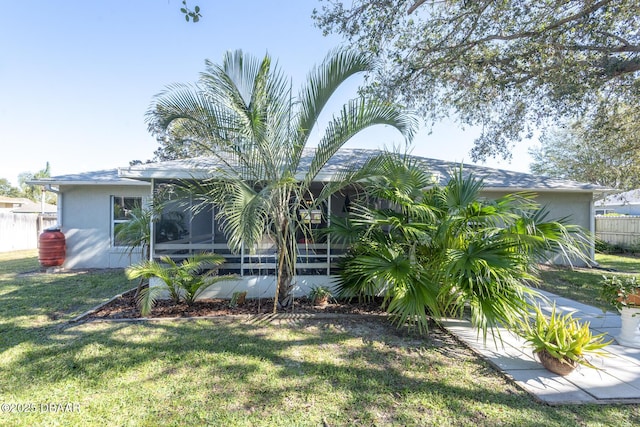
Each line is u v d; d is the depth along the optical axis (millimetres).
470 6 8016
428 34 9891
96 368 3520
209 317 5199
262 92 4758
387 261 4719
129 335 4414
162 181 6438
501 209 4418
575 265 10828
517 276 4465
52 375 3373
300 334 4559
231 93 4707
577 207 10844
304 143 5176
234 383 3258
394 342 4332
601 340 4480
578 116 10203
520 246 4328
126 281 7875
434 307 4586
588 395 3062
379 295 6336
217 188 4949
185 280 5570
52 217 17375
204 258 5797
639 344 4242
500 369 3578
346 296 6289
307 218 5594
